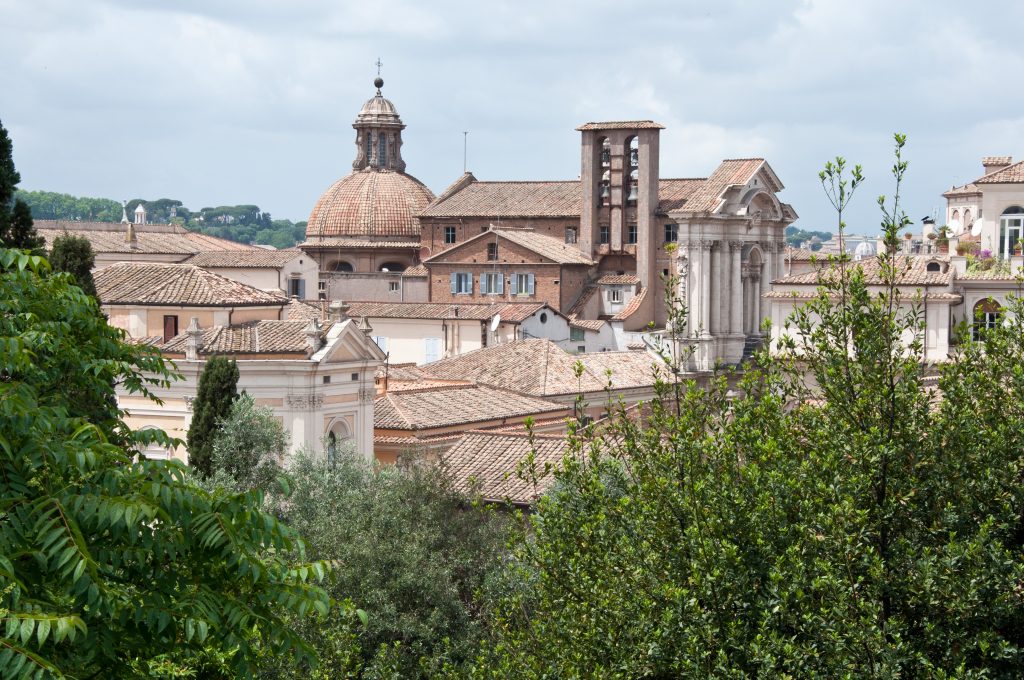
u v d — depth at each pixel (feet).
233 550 152.35
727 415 215.92
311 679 242.17
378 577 321.32
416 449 449.06
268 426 435.12
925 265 586.45
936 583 179.11
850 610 176.14
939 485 192.13
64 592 147.43
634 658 184.03
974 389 204.23
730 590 183.73
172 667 181.06
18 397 148.05
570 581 198.70
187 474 174.09
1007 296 221.66
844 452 194.39
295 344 499.92
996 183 620.08
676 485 197.77
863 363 202.69
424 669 269.03
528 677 198.49
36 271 183.21
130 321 555.69
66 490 147.84
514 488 417.28
